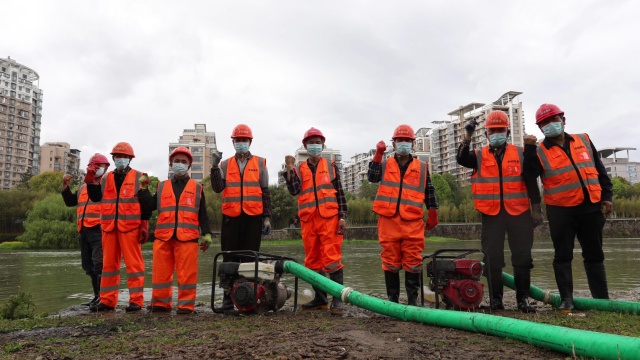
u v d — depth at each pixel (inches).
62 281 510.3
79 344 153.3
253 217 236.5
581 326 167.3
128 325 188.5
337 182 235.0
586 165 206.4
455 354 128.1
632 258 788.0
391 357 124.1
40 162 4901.6
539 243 1710.1
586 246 215.2
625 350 110.1
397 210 214.7
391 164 222.7
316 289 233.0
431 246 1628.9
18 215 2746.1
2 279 537.3
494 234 216.2
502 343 142.4
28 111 4707.2
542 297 231.9
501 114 217.2
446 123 4955.7
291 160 233.1
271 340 145.3
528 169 211.3
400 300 298.2
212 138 4569.4
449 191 3112.7
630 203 2839.6
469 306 202.5
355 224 2664.9
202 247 242.5
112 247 243.8
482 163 221.8
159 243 231.9
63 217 1828.2
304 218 233.1
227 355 128.3
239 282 213.5
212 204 2235.5
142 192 239.9
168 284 234.4
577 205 205.8
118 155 246.7
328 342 140.2
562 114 209.5
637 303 194.2
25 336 172.6
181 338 156.3
